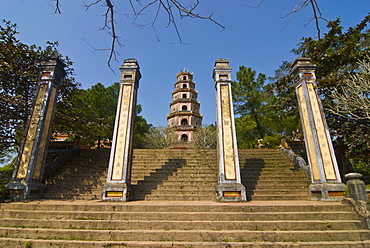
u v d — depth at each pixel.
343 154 12.69
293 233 5.80
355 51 11.20
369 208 6.52
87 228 6.23
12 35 11.47
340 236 5.84
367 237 5.87
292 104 14.29
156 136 29.61
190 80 36.25
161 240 5.68
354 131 10.68
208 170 12.66
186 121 32.91
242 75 22.84
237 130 22.14
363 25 11.55
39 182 10.01
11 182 9.28
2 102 10.80
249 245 5.39
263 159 14.20
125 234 5.78
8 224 6.48
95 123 16.08
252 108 22.14
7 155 16.31
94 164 13.83
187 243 5.41
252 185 11.00
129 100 11.06
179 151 15.35
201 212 6.94
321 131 9.94
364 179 13.88
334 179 9.23
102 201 9.09
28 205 7.46
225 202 8.85
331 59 11.75
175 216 6.59
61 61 11.91
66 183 11.51
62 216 6.75
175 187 10.95
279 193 10.38
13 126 11.55
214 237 5.71
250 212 6.96
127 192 9.45
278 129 20.47
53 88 11.30
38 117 10.41
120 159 9.93
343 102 9.10
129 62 11.98
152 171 12.77
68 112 14.30
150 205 7.26
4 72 10.45
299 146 15.84
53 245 5.52
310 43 12.71
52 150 15.77
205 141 28.16
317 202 8.51
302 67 11.13
